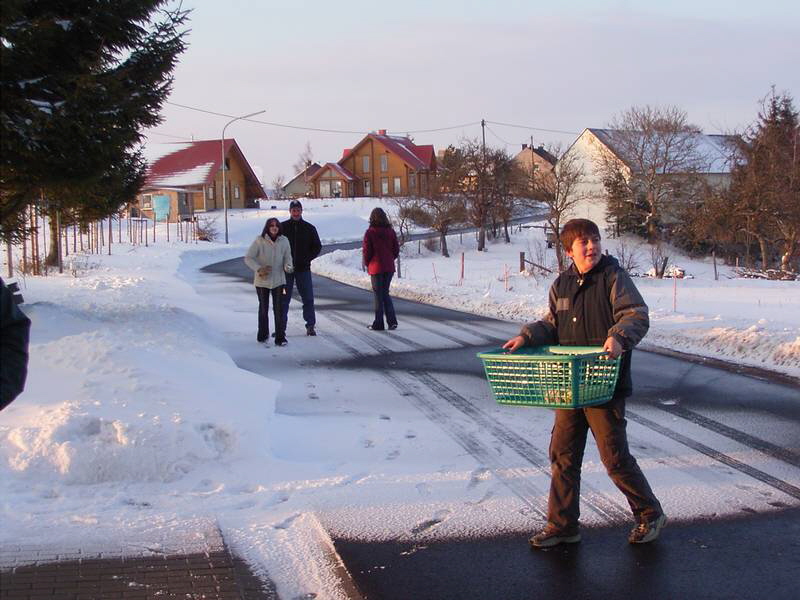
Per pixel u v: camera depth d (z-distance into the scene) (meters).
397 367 10.80
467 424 7.84
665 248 48.91
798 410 8.31
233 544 4.94
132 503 5.54
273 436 7.16
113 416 6.27
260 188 81.75
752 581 4.43
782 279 34.19
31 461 5.80
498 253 52.91
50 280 20.31
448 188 53.91
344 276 28.05
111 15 12.12
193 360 9.05
